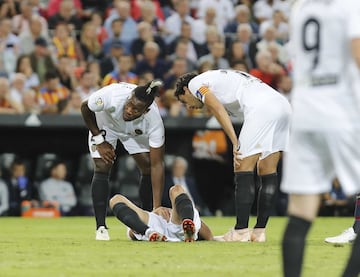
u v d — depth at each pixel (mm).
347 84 17031
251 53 63719
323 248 27344
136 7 65188
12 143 54906
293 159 17375
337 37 17109
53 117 52344
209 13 64312
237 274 20266
